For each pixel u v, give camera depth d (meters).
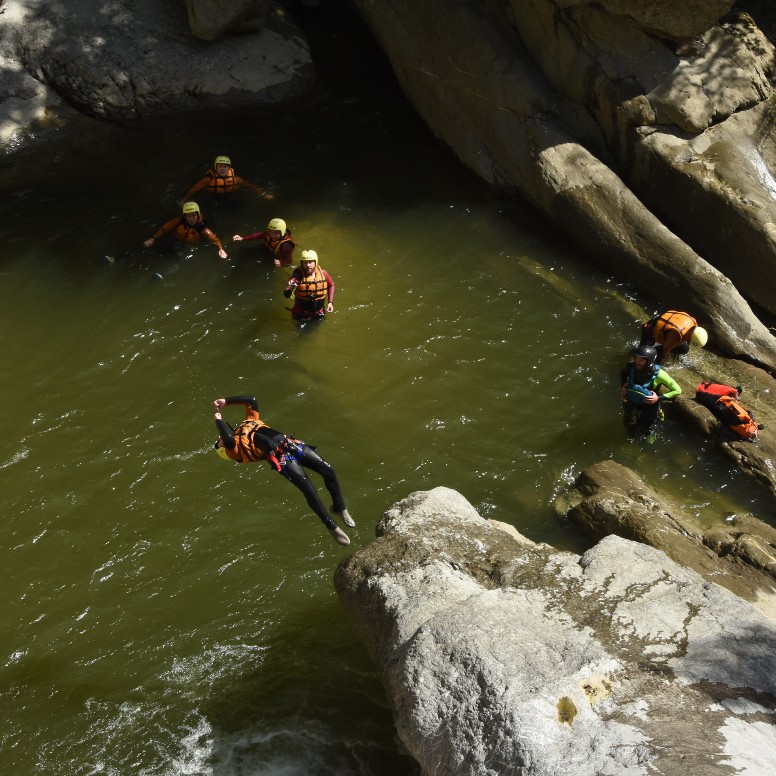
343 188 13.10
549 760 4.73
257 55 14.93
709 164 11.80
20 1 14.46
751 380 10.27
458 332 10.88
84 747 6.80
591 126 12.59
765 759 4.64
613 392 10.20
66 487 8.90
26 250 11.74
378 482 9.12
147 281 11.35
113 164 13.41
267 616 7.82
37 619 7.77
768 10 13.48
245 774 6.56
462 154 13.27
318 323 10.84
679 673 5.30
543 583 6.09
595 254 11.83
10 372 10.09
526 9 12.62
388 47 14.41
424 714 5.33
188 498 8.85
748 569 7.60
